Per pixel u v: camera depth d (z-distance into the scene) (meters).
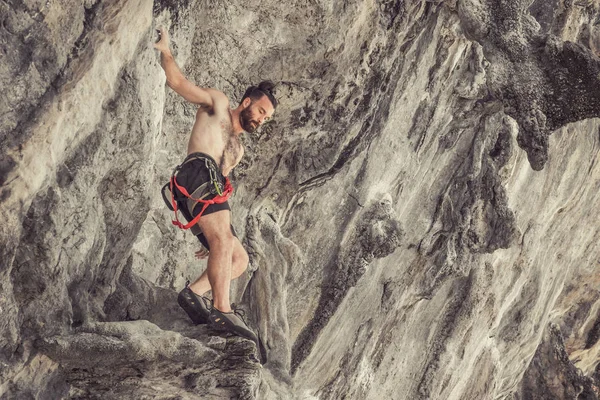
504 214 9.89
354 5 7.91
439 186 9.84
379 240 8.86
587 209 13.01
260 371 6.48
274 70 8.20
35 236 5.41
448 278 9.98
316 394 8.93
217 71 8.07
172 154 8.01
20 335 5.54
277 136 8.46
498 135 9.84
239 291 8.35
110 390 6.07
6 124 5.03
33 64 5.14
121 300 6.72
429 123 9.22
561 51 7.40
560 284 13.35
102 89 5.69
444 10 8.46
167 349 5.93
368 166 8.88
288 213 8.84
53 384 5.91
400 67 8.60
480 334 11.38
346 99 8.50
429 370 10.74
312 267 8.86
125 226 6.64
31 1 5.08
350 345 9.38
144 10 5.86
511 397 14.20
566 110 7.46
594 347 15.34
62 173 5.58
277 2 7.72
